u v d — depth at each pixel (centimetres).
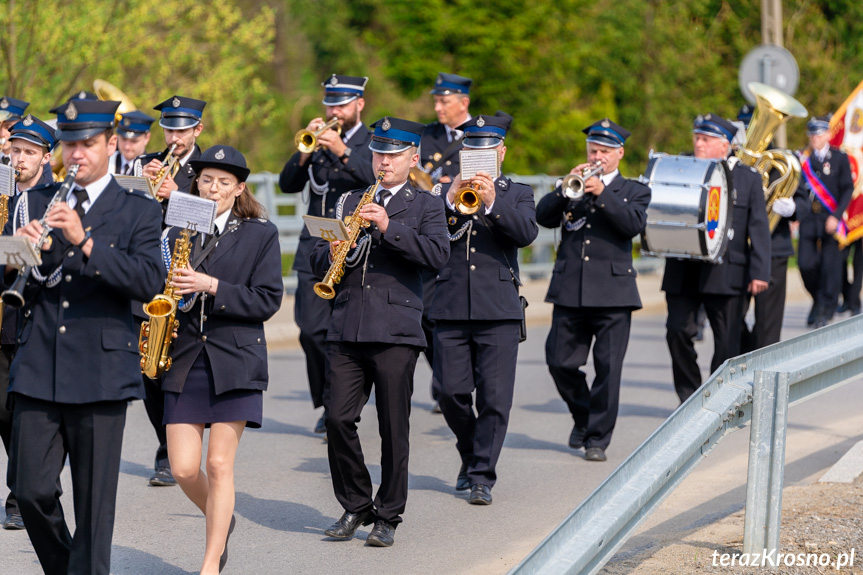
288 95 8106
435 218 1606
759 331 2698
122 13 5197
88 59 4988
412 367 1592
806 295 5025
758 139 2655
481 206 1833
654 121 7975
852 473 1930
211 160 1412
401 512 1619
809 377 1455
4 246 1156
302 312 2270
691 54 8025
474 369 1889
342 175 2178
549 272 5091
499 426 1836
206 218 1334
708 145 2386
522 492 1902
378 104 7656
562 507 1814
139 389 1268
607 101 8088
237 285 1391
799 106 2622
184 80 5778
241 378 1375
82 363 1234
